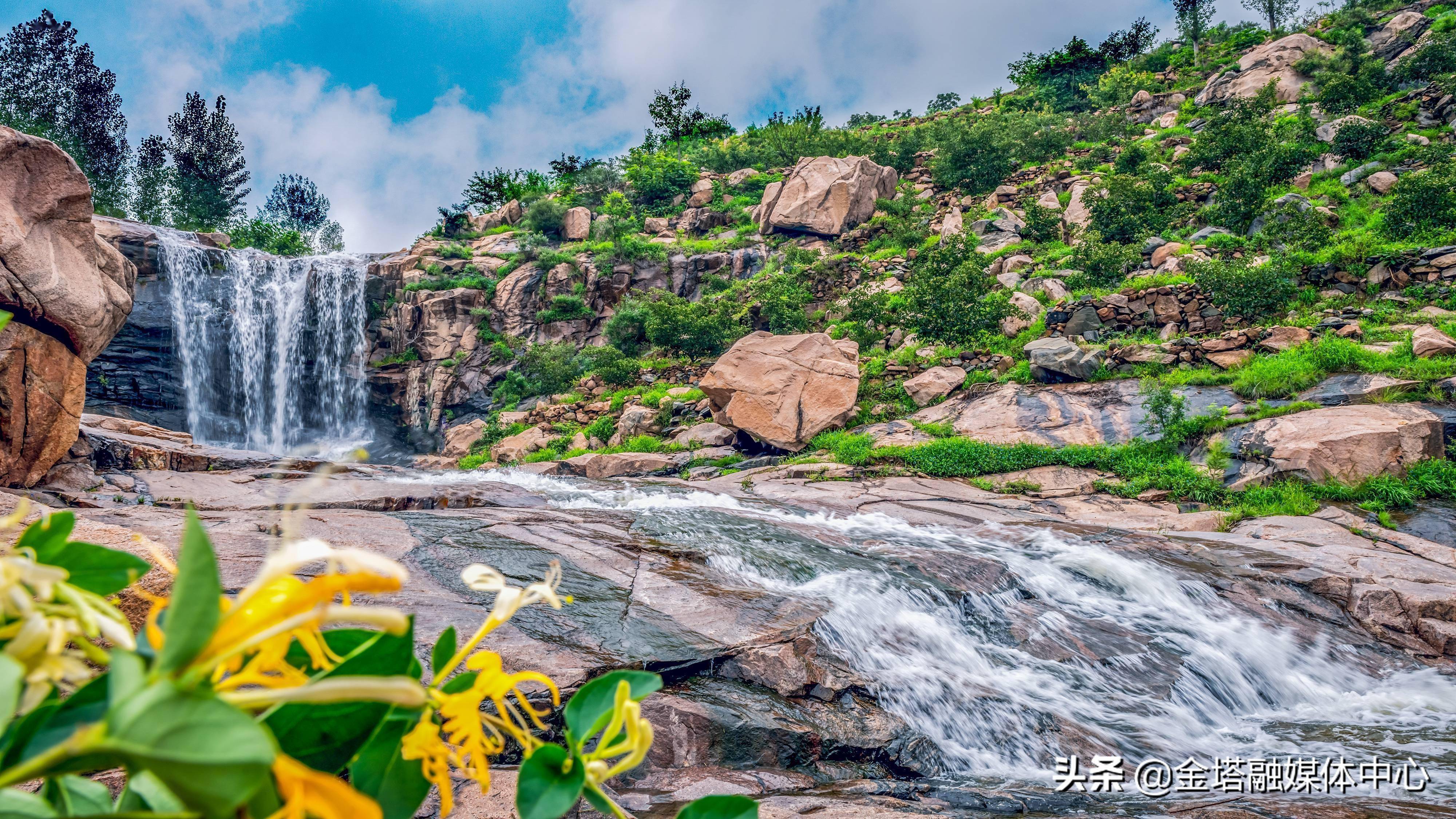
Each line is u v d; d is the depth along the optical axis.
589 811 3.66
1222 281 21.91
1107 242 31.19
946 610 7.89
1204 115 45.91
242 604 0.38
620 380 31.05
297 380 34.53
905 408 22.36
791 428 21.16
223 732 0.32
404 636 0.51
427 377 36.50
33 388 8.23
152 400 29.22
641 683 0.68
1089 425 18.70
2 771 0.38
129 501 9.02
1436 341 17.17
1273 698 7.34
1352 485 14.27
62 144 52.09
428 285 37.91
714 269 41.06
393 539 8.07
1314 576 9.92
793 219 42.66
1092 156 43.06
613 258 41.28
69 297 8.21
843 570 8.56
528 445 26.70
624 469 20.92
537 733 4.48
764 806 3.87
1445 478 13.97
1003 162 43.28
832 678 5.75
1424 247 22.39
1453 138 32.16
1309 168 33.00
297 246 50.44
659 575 7.61
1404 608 9.18
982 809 4.18
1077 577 9.62
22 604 0.41
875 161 50.94
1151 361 20.53
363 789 0.54
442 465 28.25
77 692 0.41
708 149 61.59
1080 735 5.60
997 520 13.35
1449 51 38.25
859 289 31.34
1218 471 15.61
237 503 9.47
